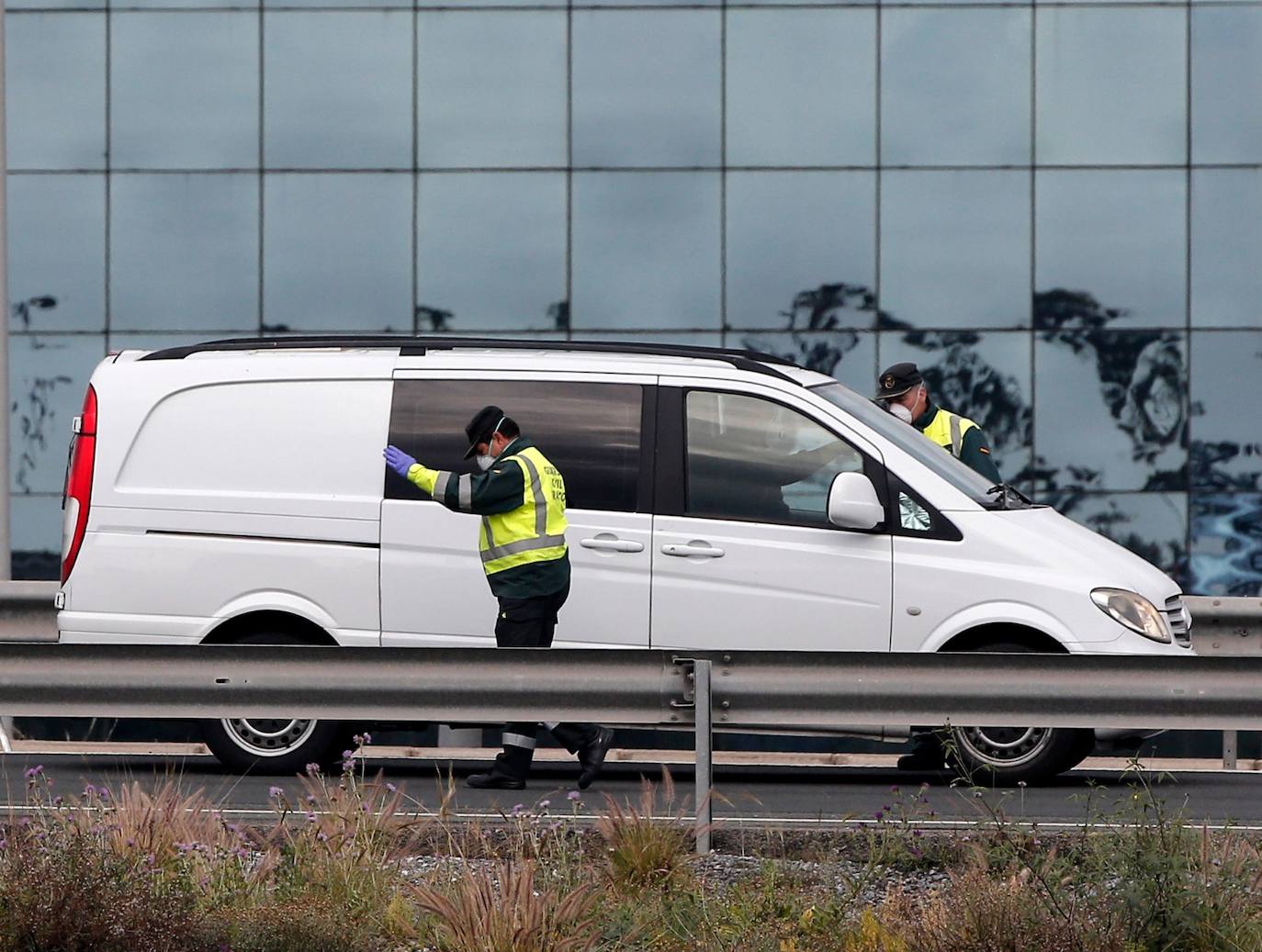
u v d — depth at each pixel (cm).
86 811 2956
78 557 3988
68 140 7425
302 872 2730
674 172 7388
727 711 3319
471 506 3719
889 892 2698
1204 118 7362
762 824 3272
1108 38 7362
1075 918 2467
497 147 7412
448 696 3362
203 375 4025
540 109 7400
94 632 3969
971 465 4700
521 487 3731
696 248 7394
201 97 7412
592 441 3944
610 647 3891
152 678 3397
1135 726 3322
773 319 7388
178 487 3991
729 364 3981
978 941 2412
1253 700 3316
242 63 7412
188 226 7425
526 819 3108
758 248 7388
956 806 3566
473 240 7419
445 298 7419
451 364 4000
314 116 7412
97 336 7425
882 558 3844
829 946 2461
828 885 2792
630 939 2506
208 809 3097
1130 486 7362
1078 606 3800
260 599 3941
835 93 7381
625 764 4456
